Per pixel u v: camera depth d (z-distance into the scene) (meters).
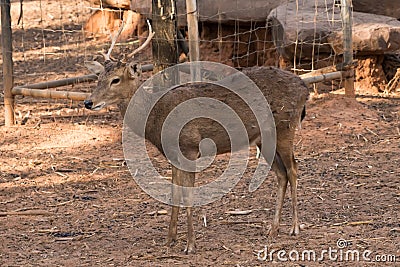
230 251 6.59
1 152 9.76
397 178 8.52
